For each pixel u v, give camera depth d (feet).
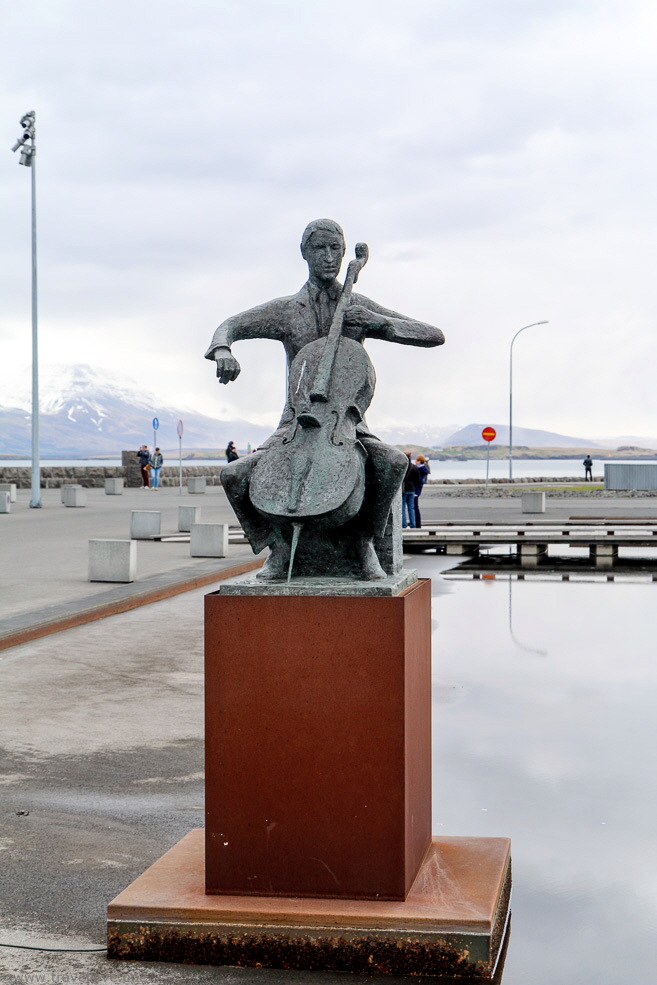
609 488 157.28
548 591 50.49
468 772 21.18
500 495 149.48
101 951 13.39
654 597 48.08
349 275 15.44
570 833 17.79
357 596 13.30
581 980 12.84
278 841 13.51
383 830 13.32
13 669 31.53
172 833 17.79
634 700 27.35
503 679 29.96
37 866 16.22
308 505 13.91
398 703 13.24
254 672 13.48
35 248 113.91
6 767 21.67
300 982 12.64
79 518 95.76
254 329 15.98
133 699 27.66
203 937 13.08
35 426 114.21
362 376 14.98
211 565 57.52
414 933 12.83
